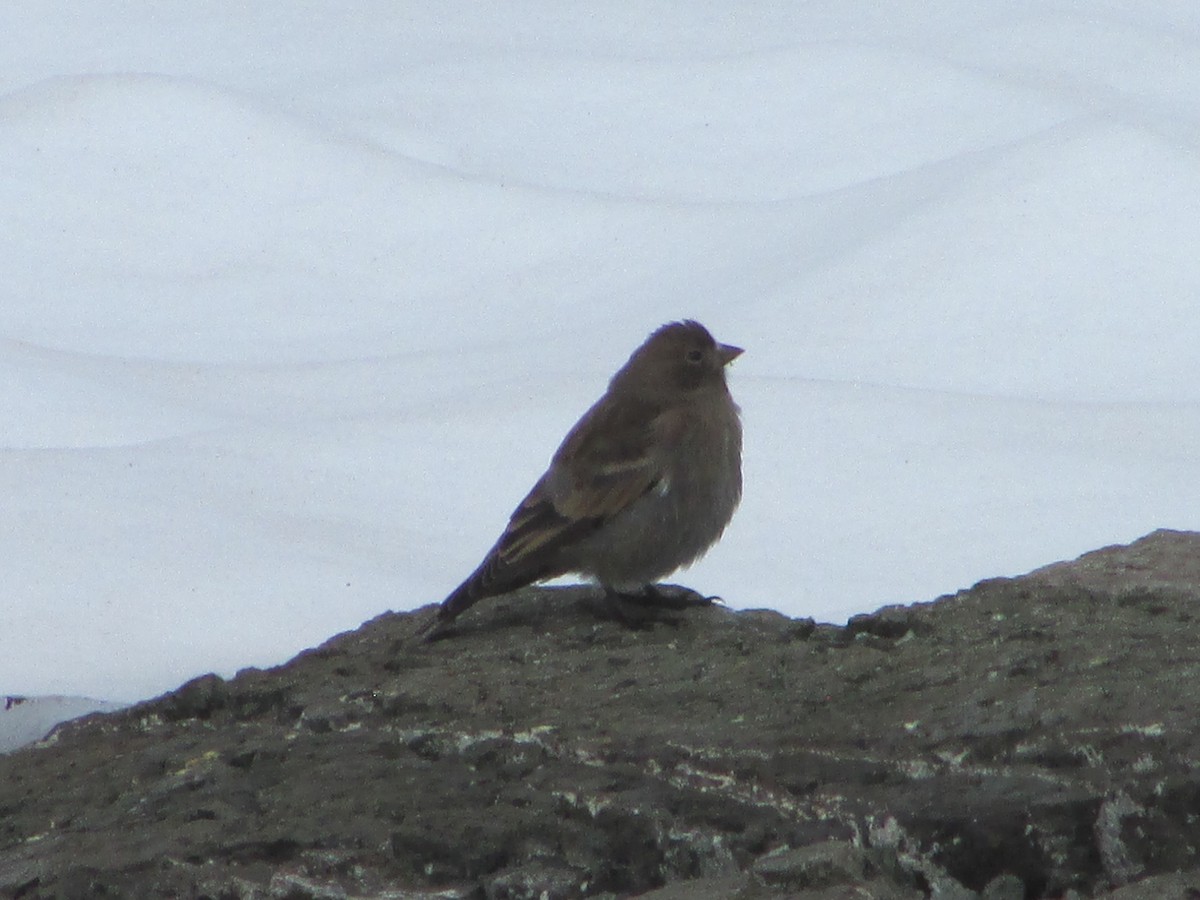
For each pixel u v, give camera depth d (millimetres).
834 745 6207
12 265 20047
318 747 6859
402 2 27594
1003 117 22125
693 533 9164
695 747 6320
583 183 21766
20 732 9078
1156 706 6133
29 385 16375
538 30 26344
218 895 5781
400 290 19484
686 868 5781
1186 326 16984
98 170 21344
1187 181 18859
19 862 6121
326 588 11969
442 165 21984
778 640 7883
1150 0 26609
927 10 26188
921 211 18891
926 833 5645
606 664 7578
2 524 12984
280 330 18859
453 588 11992
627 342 17375
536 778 6297
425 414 15281
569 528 8891
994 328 17266
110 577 12047
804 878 5367
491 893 5738
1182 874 5270
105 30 26422
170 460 14391
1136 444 14445
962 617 7723
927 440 14523
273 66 25188
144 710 7668
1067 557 12445
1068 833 5574
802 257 18688
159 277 19922
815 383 15750
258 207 20828
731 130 22828
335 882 5809
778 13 26375
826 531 13211
